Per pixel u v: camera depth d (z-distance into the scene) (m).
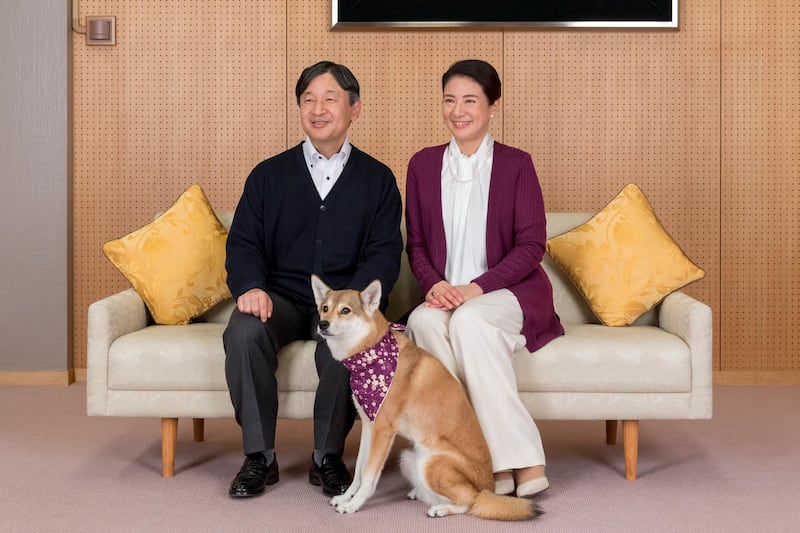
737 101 4.57
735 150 4.59
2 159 4.55
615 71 4.57
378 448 2.53
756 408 4.05
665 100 4.57
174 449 2.98
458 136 2.99
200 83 4.61
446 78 3.02
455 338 2.71
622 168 4.60
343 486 2.71
